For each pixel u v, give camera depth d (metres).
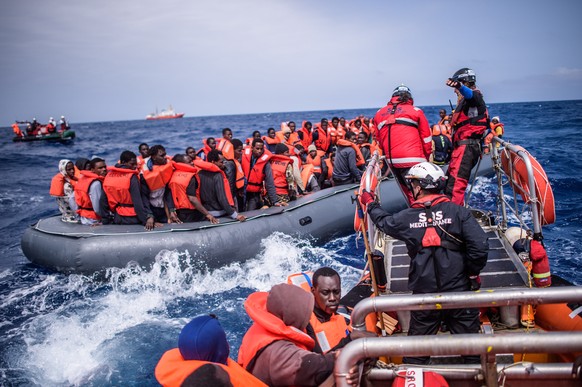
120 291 7.05
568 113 55.44
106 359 5.25
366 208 3.51
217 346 2.03
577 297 2.01
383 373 2.16
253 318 2.29
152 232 7.29
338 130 13.62
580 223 8.66
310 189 10.14
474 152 4.71
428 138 4.66
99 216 7.89
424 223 2.91
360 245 8.73
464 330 2.91
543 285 3.64
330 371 2.06
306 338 2.26
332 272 2.73
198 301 6.75
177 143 41.75
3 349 5.48
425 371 2.12
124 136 61.03
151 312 6.42
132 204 7.59
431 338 1.75
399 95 4.79
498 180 4.82
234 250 7.56
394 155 4.64
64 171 8.00
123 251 7.10
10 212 13.47
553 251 7.32
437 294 2.13
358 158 10.51
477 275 2.93
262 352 2.22
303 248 8.35
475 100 4.57
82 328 5.96
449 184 4.75
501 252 4.18
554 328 3.37
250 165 8.62
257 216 8.08
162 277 7.14
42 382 4.84
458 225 2.86
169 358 2.04
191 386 1.86
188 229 7.42
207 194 7.81
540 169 3.82
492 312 3.60
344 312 3.62
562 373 1.98
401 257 4.38
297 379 2.09
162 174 7.53
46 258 7.46
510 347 1.67
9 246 9.91
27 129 44.00
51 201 15.03
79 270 7.14
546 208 3.78
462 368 2.17
